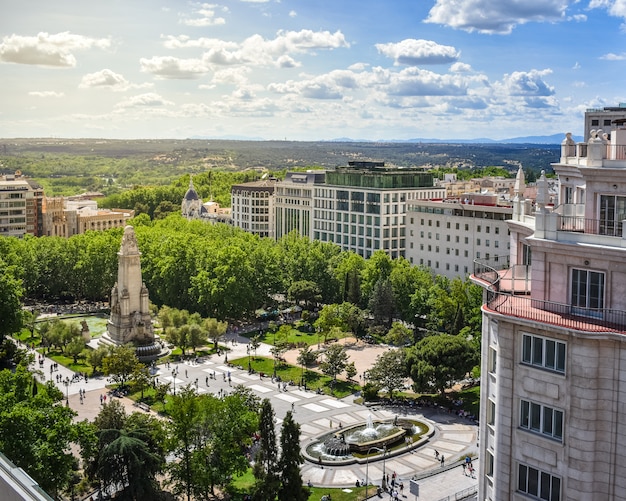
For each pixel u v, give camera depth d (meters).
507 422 53.38
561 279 52.44
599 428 48.72
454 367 126.81
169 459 105.62
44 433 79.88
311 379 145.38
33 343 173.62
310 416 124.00
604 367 48.19
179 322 175.25
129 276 167.62
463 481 97.50
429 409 128.00
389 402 131.62
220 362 158.88
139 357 159.50
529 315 51.59
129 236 167.75
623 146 52.91
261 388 139.75
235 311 193.12
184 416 90.25
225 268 192.62
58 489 83.62
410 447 109.88
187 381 143.62
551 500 51.06
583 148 60.72
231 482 98.31
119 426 96.69
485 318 58.31
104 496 89.94
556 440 50.41
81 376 146.38
